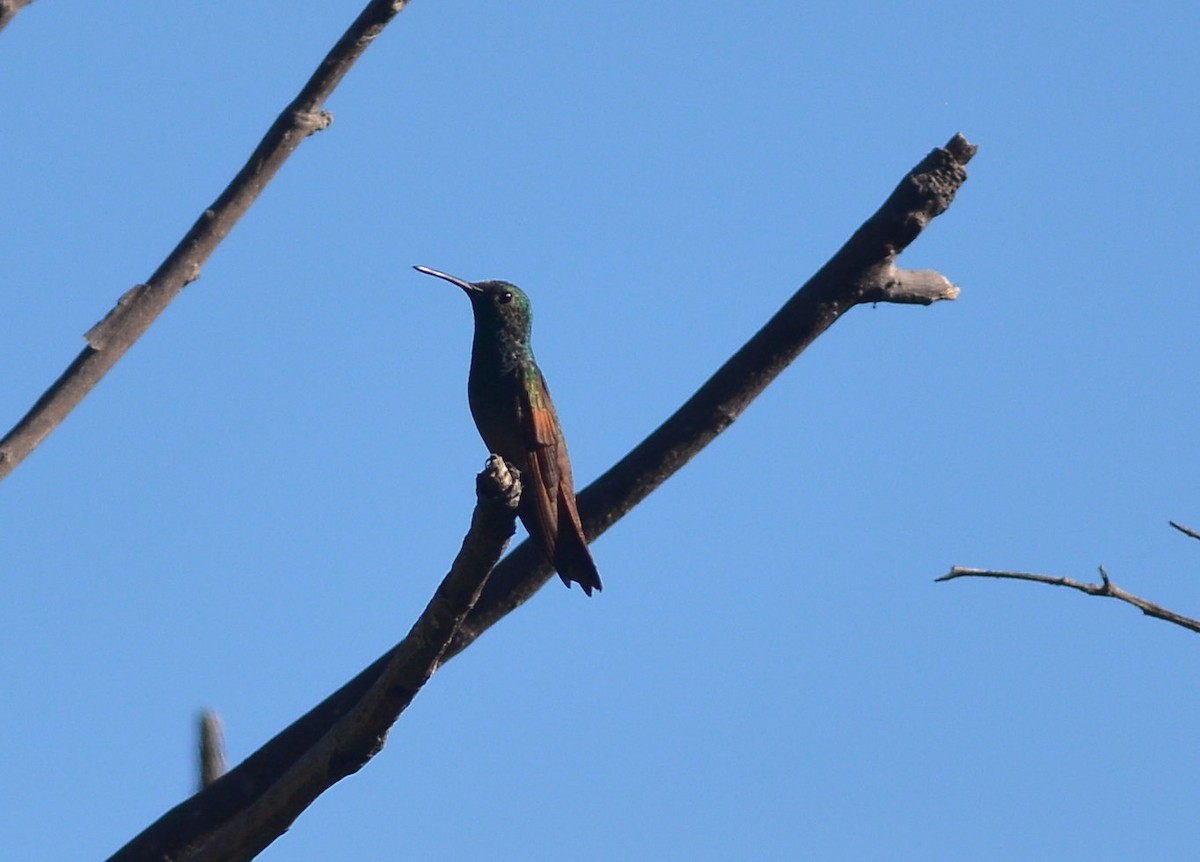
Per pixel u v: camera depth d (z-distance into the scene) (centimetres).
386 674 814
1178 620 816
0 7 756
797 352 977
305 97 848
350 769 833
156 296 846
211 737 1034
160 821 995
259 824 856
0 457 805
